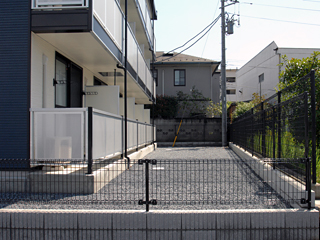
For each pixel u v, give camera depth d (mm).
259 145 6461
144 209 3494
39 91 5238
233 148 12484
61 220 3291
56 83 6004
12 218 3316
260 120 6402
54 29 4895
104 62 7301
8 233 3316
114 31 6527
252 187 4867
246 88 30031
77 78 7535
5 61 4867
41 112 4754
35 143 4734
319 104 6074
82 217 3279
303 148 3891
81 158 4633
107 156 5496
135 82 9461
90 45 5797
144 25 11797
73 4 4891
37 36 5172
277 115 4895
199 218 3270
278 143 4781
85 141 4676
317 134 6016
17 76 4844
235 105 17562
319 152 5242
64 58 6605
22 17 4910
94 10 5031
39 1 4875
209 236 3266
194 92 20156
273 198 4082
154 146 13789
